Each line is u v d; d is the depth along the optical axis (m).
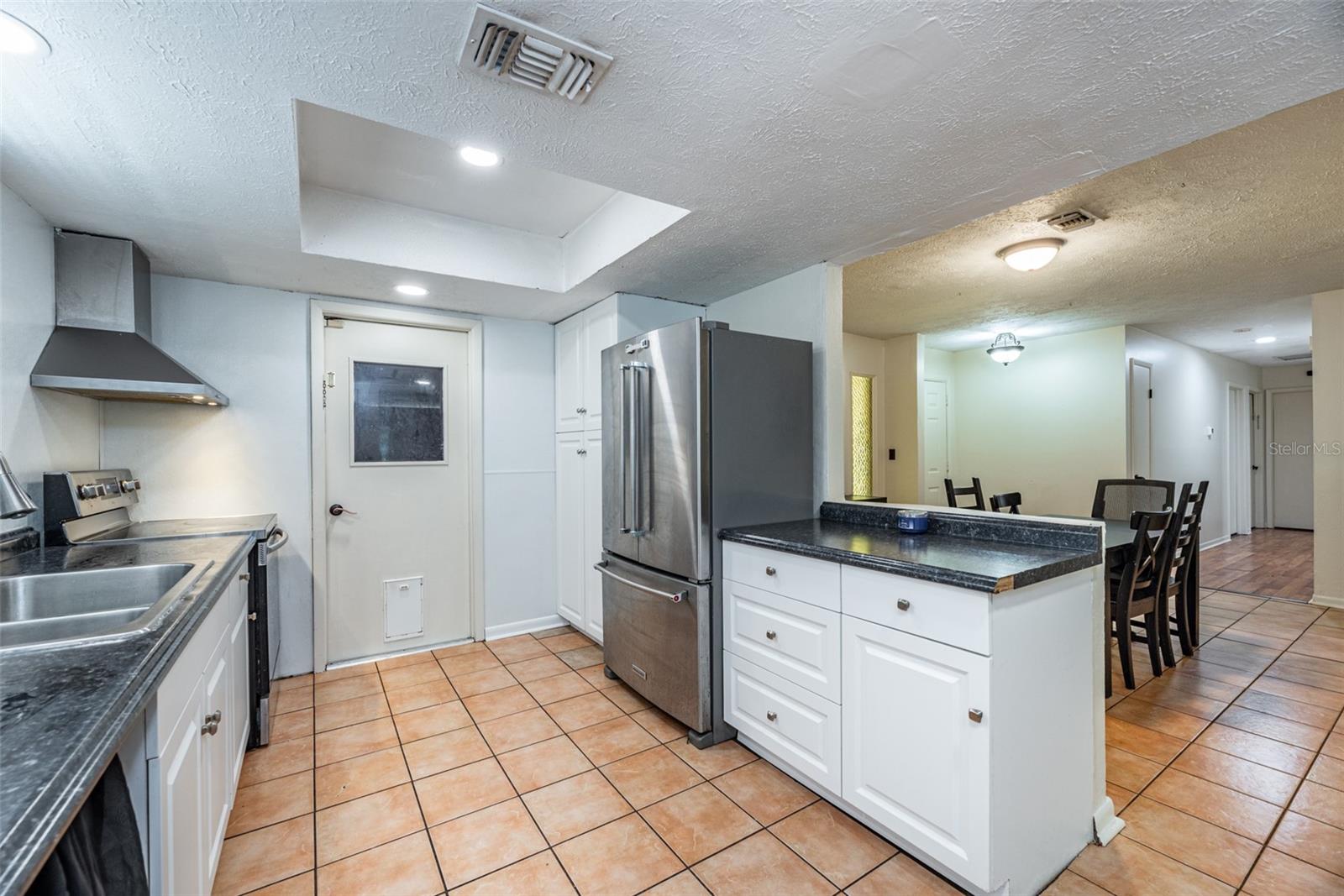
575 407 3.56
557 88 1.36
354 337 3.25
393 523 3.36
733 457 2.41
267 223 2.10
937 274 3.58
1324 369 4.11
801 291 2.78
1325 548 4.23
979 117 1.49
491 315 3.61
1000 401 6.02
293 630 3.04
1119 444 5.14
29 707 0.78
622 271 2.78
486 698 2.79
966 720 1.47
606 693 2.84
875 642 1.72
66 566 1.61
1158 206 2.55
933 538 2.09
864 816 1.84
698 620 2.33
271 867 1.67
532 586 3.77
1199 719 2.51
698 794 2.01
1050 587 1.61
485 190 2.52
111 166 1.67
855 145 1.64
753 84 1.35
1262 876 1.59
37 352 1.94
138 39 1.14
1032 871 1.55
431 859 1.70
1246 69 1.29
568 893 1.58
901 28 1.16
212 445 2.83
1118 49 1.22
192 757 1.20
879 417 5.70
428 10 1.09
